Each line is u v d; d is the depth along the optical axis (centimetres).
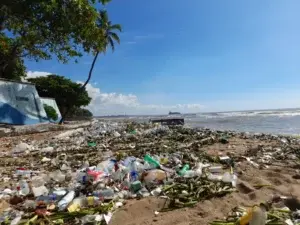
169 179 620
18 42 2191
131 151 1127
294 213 439
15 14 1778
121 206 487
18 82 2373
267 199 515
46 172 793
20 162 981
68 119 5897
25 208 494
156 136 1803
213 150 1155
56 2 1738
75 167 847
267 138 1761
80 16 1862
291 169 766
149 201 495
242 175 680
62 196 527
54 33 1958
